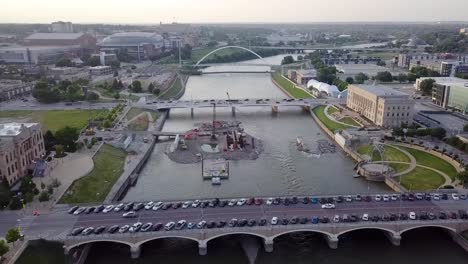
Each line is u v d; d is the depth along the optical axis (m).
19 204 143.38
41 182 165.00
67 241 121.25
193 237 125.38
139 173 198.62
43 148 198.88
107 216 137.00
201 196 170.75
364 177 188.62
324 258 126.56
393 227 130.62
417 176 179.88
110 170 190.00
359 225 129.62
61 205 145.62
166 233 124.56
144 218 135.38
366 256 127.44
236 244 132.88
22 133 174.62
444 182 171.12
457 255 127.94
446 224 131.75
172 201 147.62
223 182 185.88
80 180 169.62
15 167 168.88
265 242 127.69
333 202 146.75
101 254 128.12
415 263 124.25
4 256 114.75
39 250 118.88
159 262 124.38
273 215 136.62
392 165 194.00
